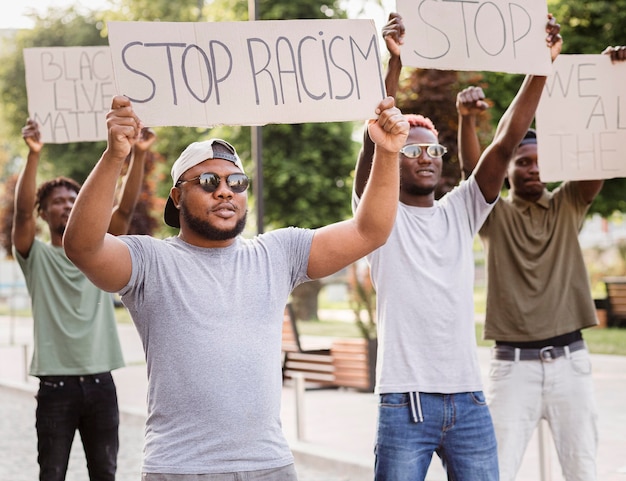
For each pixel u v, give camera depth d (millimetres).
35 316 5695
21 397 13125
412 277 4316
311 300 24938
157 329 3328
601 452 7578
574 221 5246
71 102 6430
